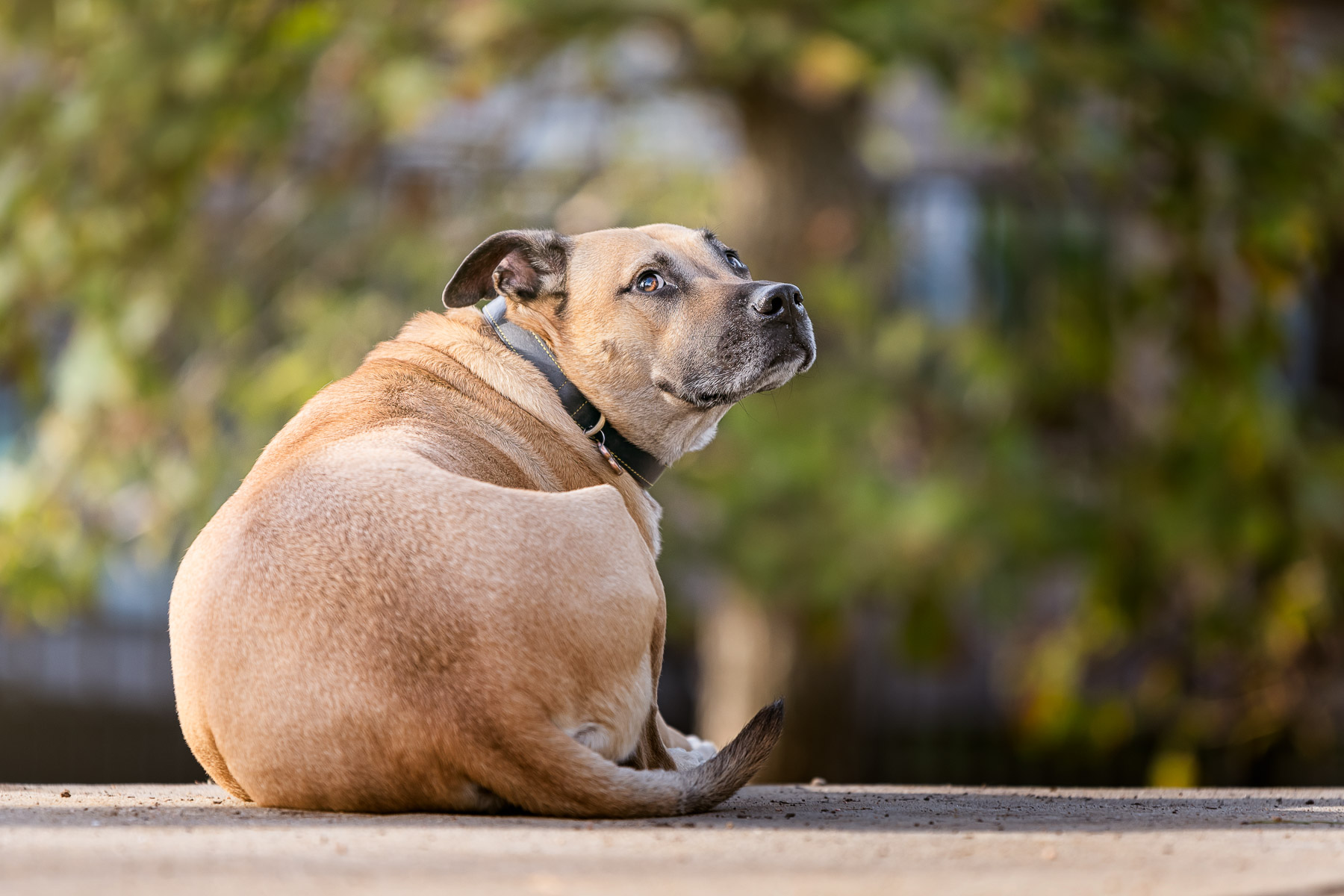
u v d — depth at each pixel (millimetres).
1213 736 16422
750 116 14516
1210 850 3811
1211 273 14047
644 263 6164
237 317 14133
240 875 3232
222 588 4488
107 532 14305
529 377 5914
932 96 17875
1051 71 12703
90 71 13141
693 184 16609
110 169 12945
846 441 13258
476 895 3051
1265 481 13922
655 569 5047
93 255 13500
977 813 4879
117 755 17922
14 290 13422
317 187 14258
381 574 4340
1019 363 14086
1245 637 14992
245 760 4406
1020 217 14664
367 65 12680
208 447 13891
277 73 12922
